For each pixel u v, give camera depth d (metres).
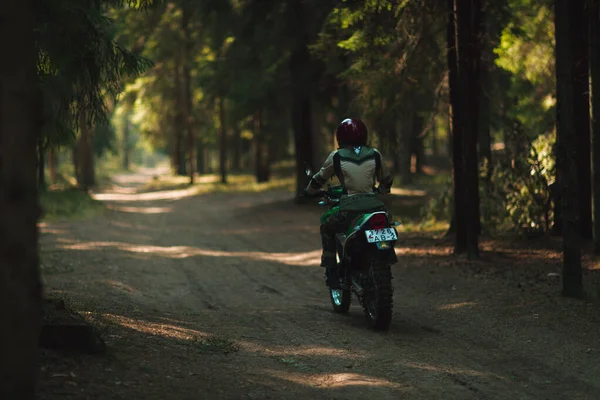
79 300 8.32
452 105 12.44
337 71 18.91
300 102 25.36
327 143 31.81
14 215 2.71
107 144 65.75
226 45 29.33
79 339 5.11
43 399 4.00
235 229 21.25
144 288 10.54
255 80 24.66
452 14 12.30
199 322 7.63
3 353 2.72
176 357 5.50
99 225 22.12
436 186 33.59
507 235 13.96
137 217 26.28
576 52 11.72
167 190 45.81
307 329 7.29
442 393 4.85
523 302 8.23
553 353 6.01
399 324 7.54
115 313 7.52
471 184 11.61
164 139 54.09
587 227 12.05
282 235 18.91
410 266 11.73
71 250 14.90
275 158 58.31
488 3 13.57
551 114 19.16
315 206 25.70
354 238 7.19
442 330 7.16
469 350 6.25
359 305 8.91
